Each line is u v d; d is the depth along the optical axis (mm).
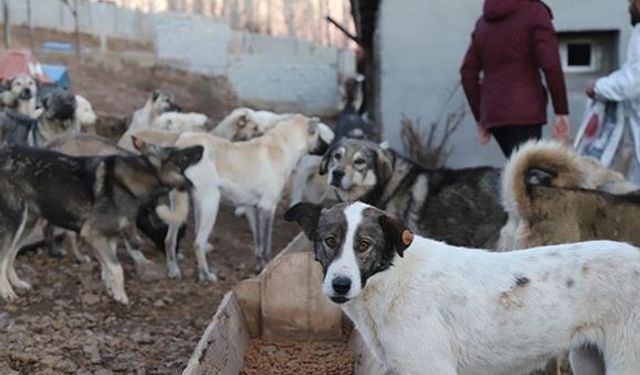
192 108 11688
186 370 3723
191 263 6234
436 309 3475
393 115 8188
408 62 8156
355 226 3422
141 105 10906
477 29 5805
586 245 3572
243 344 4566
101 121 9430
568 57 8062
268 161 6254
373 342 3561
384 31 8164
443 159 8094
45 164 5363
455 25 8086
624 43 7844
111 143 6273
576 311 3494
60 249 6094
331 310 4734
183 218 5648
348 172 5312
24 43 12930
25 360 4438
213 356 4000
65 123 7238
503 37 5629
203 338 4012
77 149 6145
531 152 4441
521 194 4410
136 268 5797
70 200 5344
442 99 8133
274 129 6418
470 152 8102
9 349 4543
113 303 5301
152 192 5473
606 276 3486
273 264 4734
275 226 7250
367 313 3521
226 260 6387
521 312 3482
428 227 5355
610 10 7836
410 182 5395
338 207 3492
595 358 3646
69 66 12195
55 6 13922
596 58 8016
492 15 5645
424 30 8117
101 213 5367
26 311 5129
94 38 14086
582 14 7863
